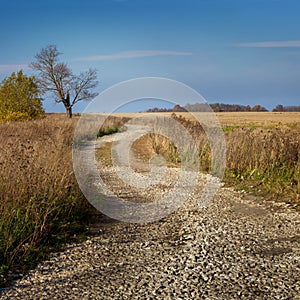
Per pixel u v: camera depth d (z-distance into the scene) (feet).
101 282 20.77
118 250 25.67
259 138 52.54
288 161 45.50
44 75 209.05
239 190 43.34
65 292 19.63
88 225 31.12
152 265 23.06
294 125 79.05
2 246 23.24
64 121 106.22
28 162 30.40
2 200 26.08
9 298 18.95
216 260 23.62
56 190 30.60
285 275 21.31
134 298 18.97
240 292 19.44
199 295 19.20
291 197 38.45
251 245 26.14
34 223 26.43
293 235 28.09
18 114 149.28
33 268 22.56
